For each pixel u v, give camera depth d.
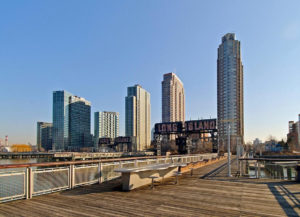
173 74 189.88
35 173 7.81
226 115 126.31
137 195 8.09
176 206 6.61
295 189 9.23
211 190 9.07
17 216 5.69
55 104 142.00
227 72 129.62
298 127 134.25
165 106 186.00
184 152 52.91
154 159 14.98
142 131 184.00
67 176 9.00
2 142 157.50
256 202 7.08
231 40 131.75
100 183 10.42
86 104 161.38
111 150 108.06
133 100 174.88
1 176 6.71
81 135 153.25
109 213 5.92
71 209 6.30
